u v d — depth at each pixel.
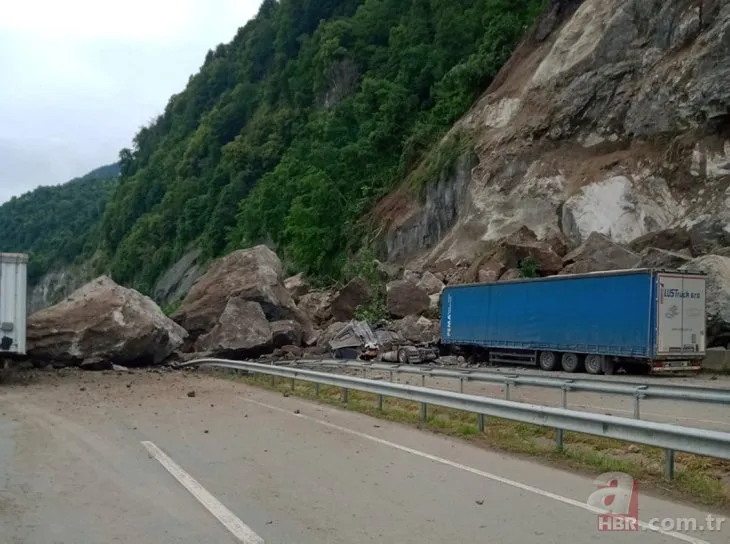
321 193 60.00
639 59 39.50
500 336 28.22
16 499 7.81
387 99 64.31
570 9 48.81
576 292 25.27
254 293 31.52
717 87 33.81
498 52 54.69
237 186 86.50
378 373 24.39
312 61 89.69
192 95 136.25
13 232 187.62
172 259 96.44
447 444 11.20
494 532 6.71
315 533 6.65
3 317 21.33
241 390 19.23
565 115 41.75
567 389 13.55
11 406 15.77
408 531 6.72
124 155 156.62
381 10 83.50
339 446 10.92
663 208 34.53
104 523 6.95
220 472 9.09
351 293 37.88
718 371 24.09
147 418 13.74
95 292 25.97
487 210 42.25
